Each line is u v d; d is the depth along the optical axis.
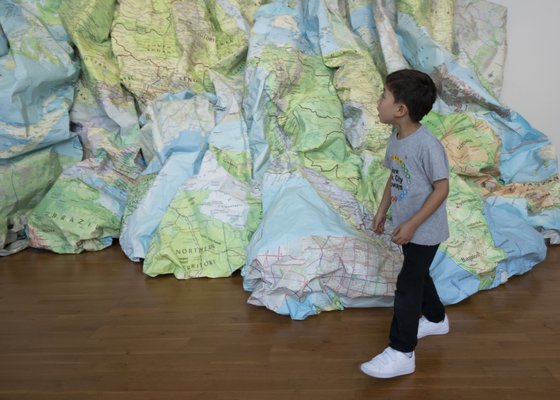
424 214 1.38
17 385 1.48
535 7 2.84
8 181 2.48
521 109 2.94
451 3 2.78
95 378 1.51
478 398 1.38
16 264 2.35
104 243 2.52
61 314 1.89
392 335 1.49
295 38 2.69
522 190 2.53
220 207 2.30
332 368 1.53
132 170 2.69
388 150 1.55
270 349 1.63
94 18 2.72
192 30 2.80
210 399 1.40
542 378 1.46
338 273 1.87
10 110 2.47
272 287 1.85
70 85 2.74
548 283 2.09
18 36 2.56
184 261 2.19
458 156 2.49
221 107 2.63
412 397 1.39
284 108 2.55
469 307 1.90
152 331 1.76
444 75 2.61
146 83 2.70
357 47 2.66
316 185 2.31
